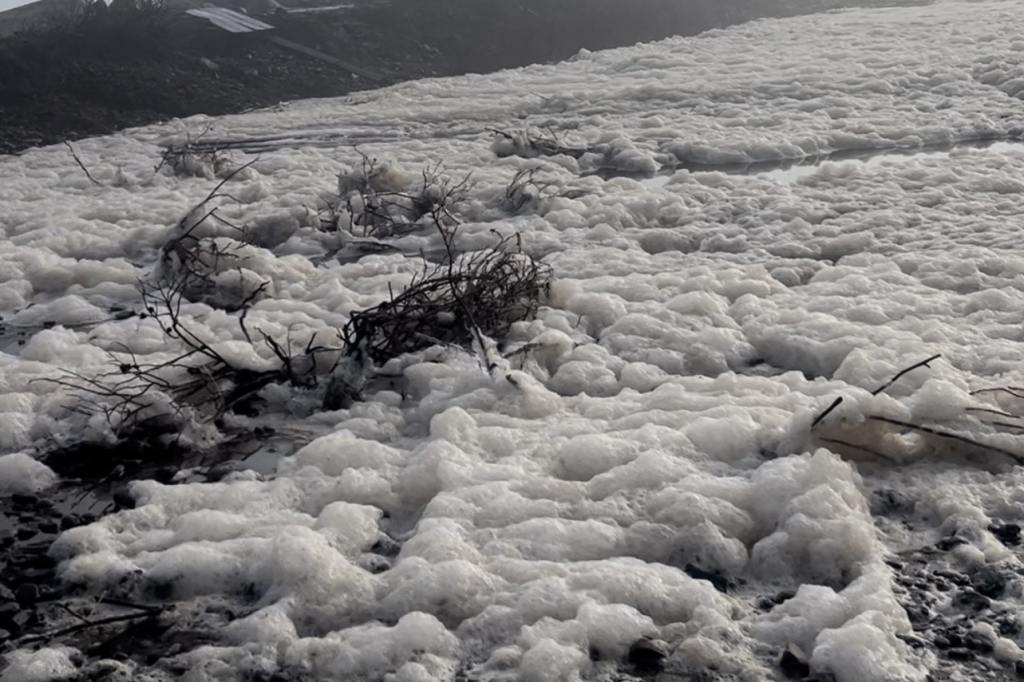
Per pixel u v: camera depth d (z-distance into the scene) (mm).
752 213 10906
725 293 8367
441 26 28641
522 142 14914
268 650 4195
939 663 4090
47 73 21906
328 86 24484
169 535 5066
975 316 7473
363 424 6234
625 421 5965
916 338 7008
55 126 20359
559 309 8039
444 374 6805
